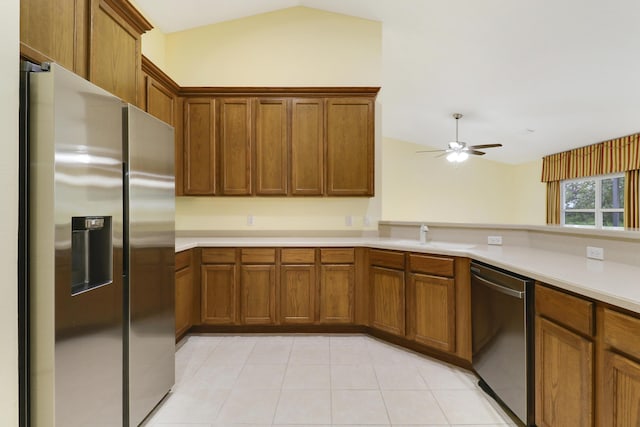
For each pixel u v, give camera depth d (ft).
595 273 4.89
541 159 23.77
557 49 10.75
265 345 9.17
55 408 3.76
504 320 5.90
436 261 8.02
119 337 4.95
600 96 13.55
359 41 11.76
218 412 6.05
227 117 10.74
